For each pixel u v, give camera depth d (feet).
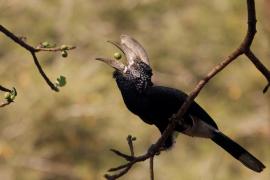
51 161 47.09
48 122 44.65
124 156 17.08
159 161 43.14
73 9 47.32
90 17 47.62
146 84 22.36
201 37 46.19
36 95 44.06
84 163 46.75
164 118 22.57
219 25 45.06
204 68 46.57
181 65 47.09
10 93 16.11
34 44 46.78
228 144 22.98
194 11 46.09
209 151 42.57
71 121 45.24
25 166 46.83
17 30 47.16
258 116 43.68
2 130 45.60
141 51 22.62
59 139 46.14
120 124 45.09
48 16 47.09
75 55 46.01
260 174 41.75
